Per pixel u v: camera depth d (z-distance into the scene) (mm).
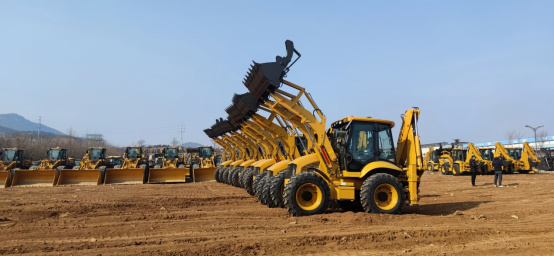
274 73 9695
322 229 7426
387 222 8156
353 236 6695
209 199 12914
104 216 9375
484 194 14453
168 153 27344
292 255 5664
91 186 18922
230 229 7512
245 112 12773
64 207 10680
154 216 9188
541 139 54781
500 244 6270
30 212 9797
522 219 8594
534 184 18391
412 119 10000
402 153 10234
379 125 9977
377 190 9219
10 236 6984
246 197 13531
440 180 23375
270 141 14211
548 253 5777
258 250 5914
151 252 5754
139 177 20969
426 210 10438
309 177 9156
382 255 5656
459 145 33812
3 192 15750
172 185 19594
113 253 5727
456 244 6305
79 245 6219
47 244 6324
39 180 19578
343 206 10781
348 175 9445
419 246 6184
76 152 62125
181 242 6426
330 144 9797
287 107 9742
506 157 28766
